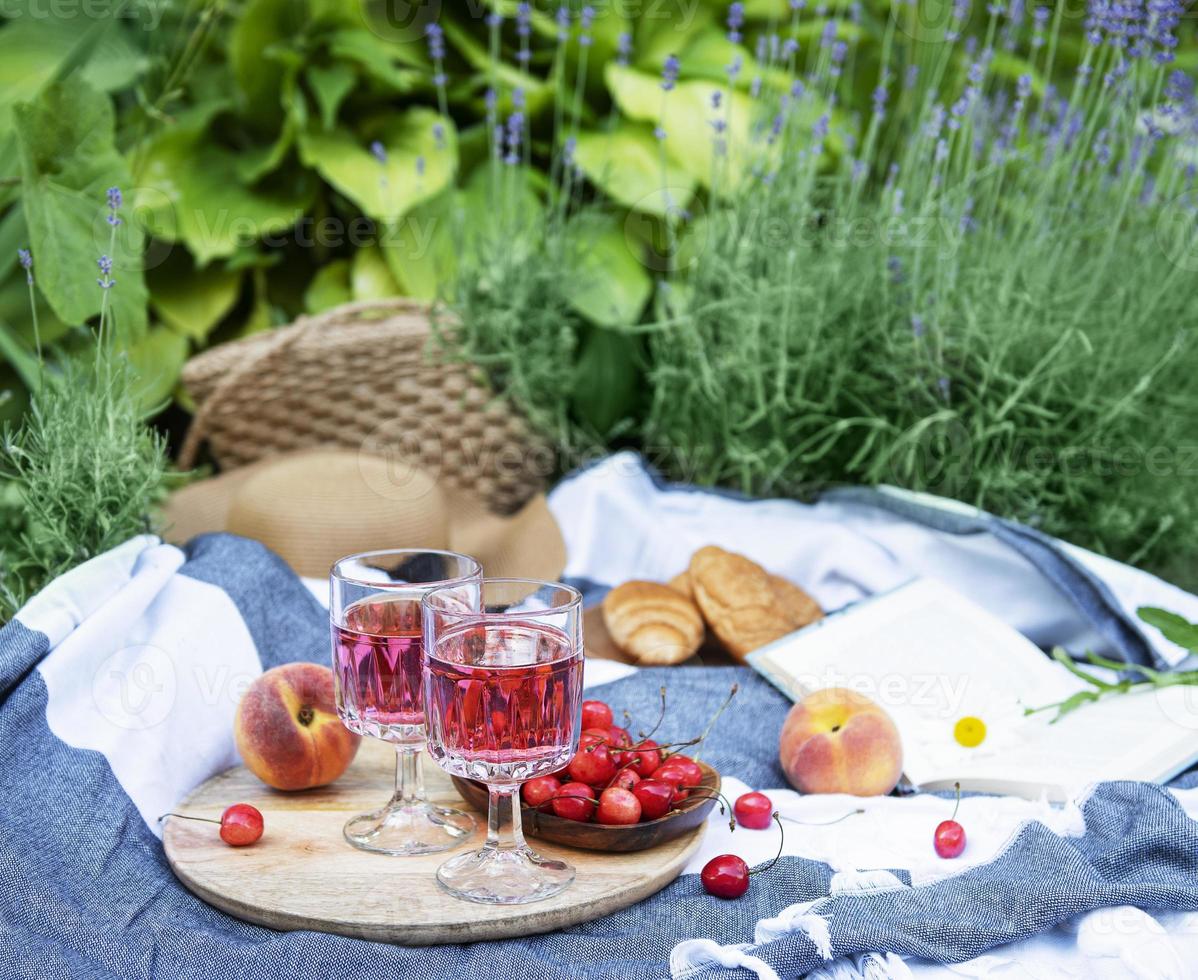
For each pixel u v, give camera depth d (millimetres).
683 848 954
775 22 2225
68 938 842
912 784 1141
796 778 1112
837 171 2098
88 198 1379
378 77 2074
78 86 1357
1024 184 1817
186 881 916
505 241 1848
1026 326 1577
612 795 935
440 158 2049
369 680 945
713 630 1425
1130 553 1721
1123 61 1641
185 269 2107
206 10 1922
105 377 1285
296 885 893
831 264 1704
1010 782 1127
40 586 1229
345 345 1799
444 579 1017
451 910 855
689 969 816
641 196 1999
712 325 1825
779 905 914
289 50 1996
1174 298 1691
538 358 1838
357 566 988
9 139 1677
